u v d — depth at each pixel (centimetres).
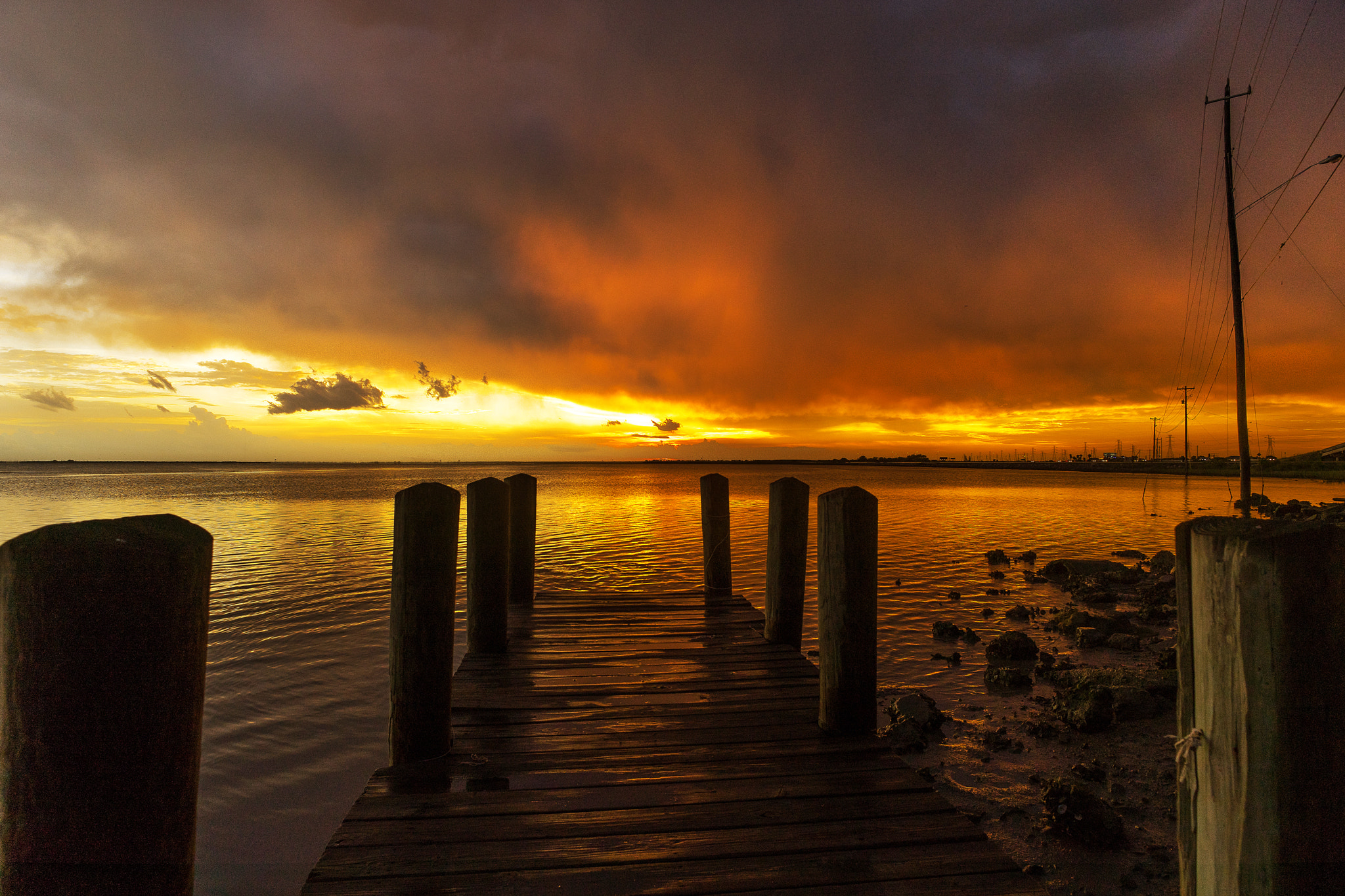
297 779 632
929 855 309
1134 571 1661
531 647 662
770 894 282
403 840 319
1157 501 4869
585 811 347
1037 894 283
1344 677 151
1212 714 165
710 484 916
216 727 744
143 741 159
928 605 1364
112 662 156
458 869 297
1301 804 151
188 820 168
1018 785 586
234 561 1869
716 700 515
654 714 484
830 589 452
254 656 998
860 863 303
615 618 782
